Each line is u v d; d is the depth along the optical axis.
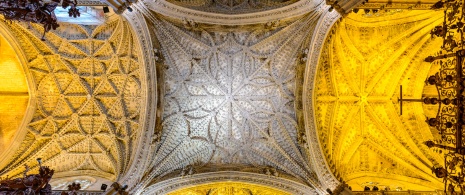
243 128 17.19
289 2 15.13
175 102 16.69
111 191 12.98
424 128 17.33
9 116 16.62
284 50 15.96
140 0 13.43
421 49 16.33
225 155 17.05
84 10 13.68
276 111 16.75
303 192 14.52
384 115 17.70
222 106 17.14
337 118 17.23
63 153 16.84
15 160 16.25
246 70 16.67
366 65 16.83
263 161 16.66
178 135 16.78
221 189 15.96
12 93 16.62
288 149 16.39
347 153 17.41
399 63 16.84
